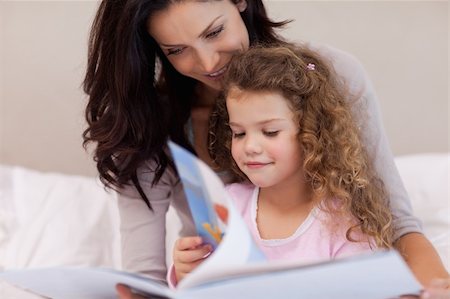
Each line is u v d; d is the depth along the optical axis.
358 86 1.42
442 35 2.37
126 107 1.39
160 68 1.49
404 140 2.43
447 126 2.41
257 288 0.91
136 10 1.28
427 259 1.29
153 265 1.47
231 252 0.95
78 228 1.98
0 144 2.48
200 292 0.90
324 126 1.29
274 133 1.26
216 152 1.46
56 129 2.47
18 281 1.12
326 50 1.46
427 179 2.05
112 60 1.36
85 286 1.12
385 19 2.37
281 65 1.27
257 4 1.42
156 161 1.46
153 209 1.51
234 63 1.29
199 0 1.26
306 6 2.36
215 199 1.02
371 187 1.33
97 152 1.44
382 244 1.29
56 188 2.15
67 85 2.44
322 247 1.27
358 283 0.94
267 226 1.35
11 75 2.45
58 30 2.42
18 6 2.42
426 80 2.39
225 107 1.41
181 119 1.48
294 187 1.32
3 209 2.04
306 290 0.94
